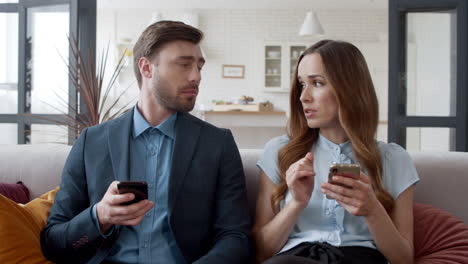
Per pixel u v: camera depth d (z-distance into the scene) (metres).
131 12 8.92
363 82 1.47
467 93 3.45
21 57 3.97
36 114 3.91
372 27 8.94
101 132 1.48
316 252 1.32
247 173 1.74
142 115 1.49
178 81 1.42
